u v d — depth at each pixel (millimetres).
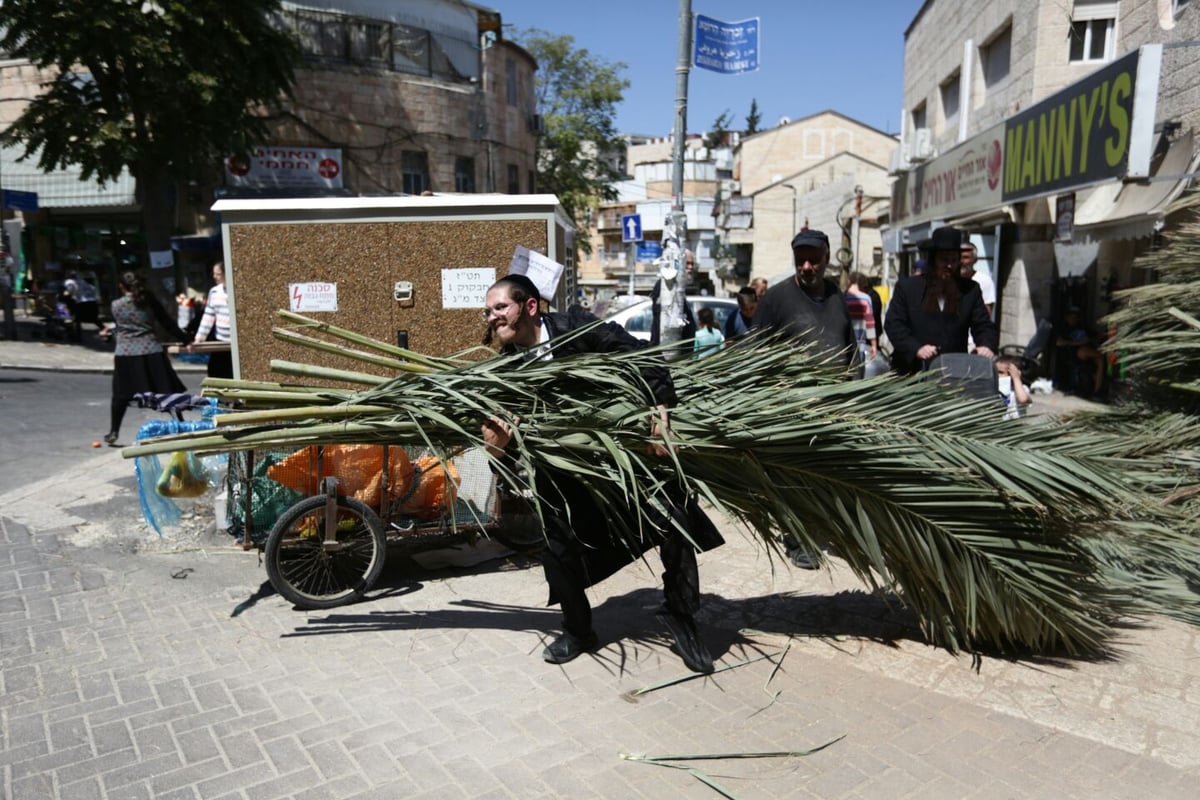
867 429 3393
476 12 23516
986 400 3648
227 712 3254
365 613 4254
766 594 4539
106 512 5926
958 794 2723
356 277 5426
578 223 36438
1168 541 3580
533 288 3611
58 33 14336
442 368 3699
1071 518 3398
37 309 22375
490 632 4020
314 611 4273
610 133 36250
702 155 65812
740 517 3676
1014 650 3805
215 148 16297
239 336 5457
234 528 4754
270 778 2828
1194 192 6066
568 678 3547
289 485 4445
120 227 23391
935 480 3408
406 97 21516
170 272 17156
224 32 15383
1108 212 9922
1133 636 3977
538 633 4008
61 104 15258
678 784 2797
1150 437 4320
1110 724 3146
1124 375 5551
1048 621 3502
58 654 3756
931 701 3338
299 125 19891
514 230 5383
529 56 26844
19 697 3373
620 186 65812
